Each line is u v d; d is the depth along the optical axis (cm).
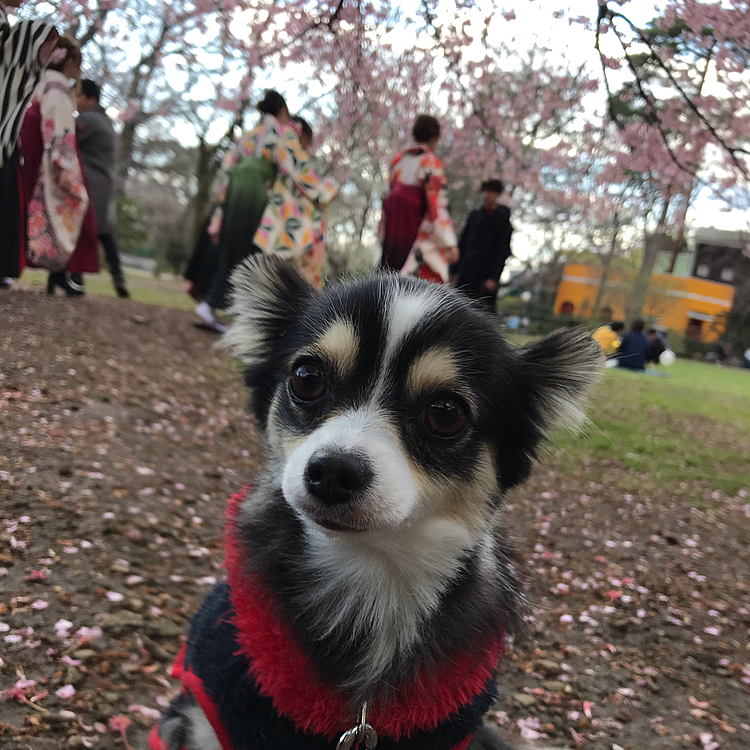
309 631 21
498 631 23
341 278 28
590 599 43
